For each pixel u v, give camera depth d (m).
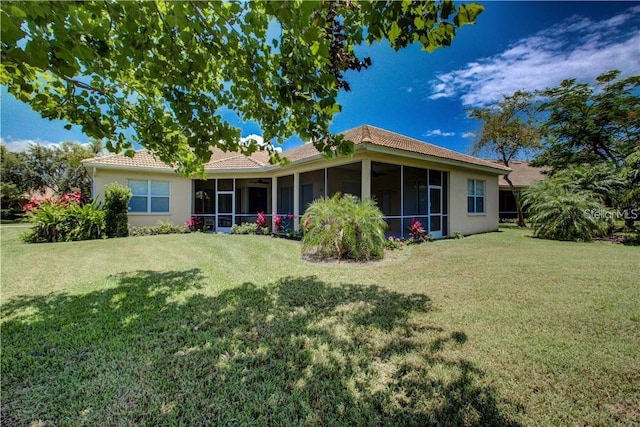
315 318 3.53
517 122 18.45
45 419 1.95
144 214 13.80
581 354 2.62
